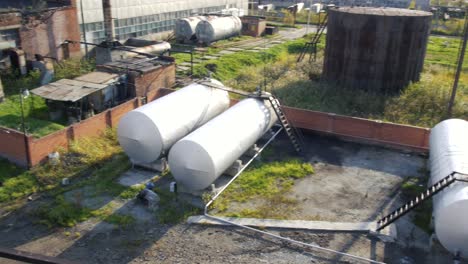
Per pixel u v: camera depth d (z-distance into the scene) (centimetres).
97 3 3544
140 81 2561
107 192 1705
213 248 1403
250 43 4691
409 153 2142
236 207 1633
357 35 2788
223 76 3391
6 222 1508
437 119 2442
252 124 1941
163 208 1609
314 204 1669
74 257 1339
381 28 2712
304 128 2352
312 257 1373
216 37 4481
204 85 2175
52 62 3102
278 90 2878
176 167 1655
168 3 4500
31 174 1777
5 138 1825
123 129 1822
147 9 4188
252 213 1591
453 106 2538
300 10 7238
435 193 1363
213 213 1591
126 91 2534
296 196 1722
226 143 1720
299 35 5388
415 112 2558
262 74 3331
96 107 2378
